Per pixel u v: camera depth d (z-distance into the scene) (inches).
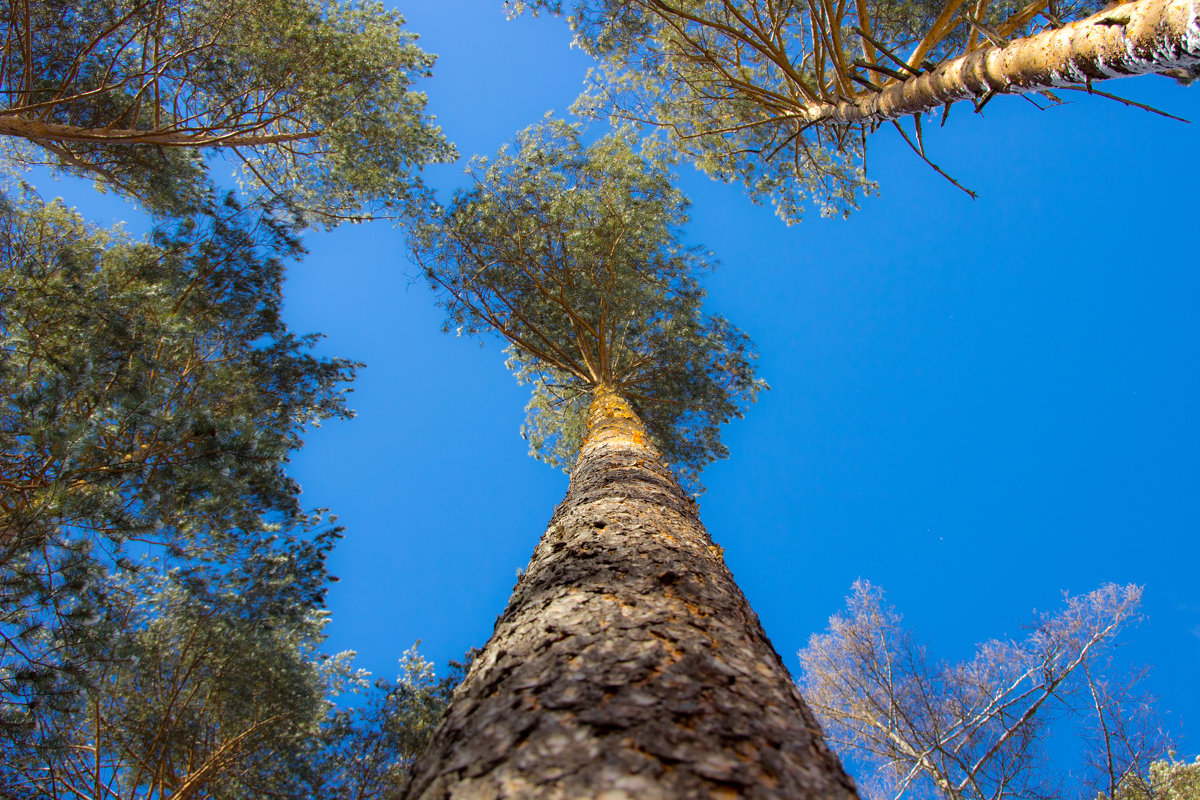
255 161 406.3
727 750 41.3
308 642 319.9
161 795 213.2
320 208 400.5
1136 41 105.7
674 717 44.3
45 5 270.4
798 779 40.8
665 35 328.5
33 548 161.2
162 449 191.3
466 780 42.1
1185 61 100.6
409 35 367.2
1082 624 302.8
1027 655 312.7
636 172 357.1
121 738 225.5
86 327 197.8
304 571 274.7
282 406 313.1
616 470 153.1
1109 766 267.1
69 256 222.1
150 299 228.4
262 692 249.1
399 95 371.2
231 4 294.0
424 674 282.2
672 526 103.4
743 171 402.6
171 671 245.4
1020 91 140.5
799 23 315.6
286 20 311.6
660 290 376.8
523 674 55.3
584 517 109.3
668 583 74.2
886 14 286.4
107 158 318.3
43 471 169.3
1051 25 129.0
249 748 237.6
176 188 331.3
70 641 170.9
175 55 289.1
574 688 49.4
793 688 58.7
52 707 164.6
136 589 239.9
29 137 247.0
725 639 61.1
